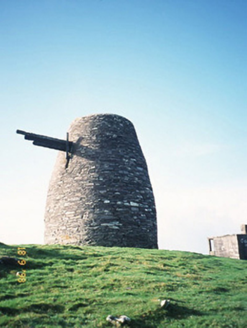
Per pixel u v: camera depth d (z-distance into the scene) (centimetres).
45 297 814
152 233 1920
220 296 904
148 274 1079
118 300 810
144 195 1978
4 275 959
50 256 1246
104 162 1942
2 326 646
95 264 1164
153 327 689
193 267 1284
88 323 689
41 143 2011
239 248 2119
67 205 1886
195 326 690
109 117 2130
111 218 1784
